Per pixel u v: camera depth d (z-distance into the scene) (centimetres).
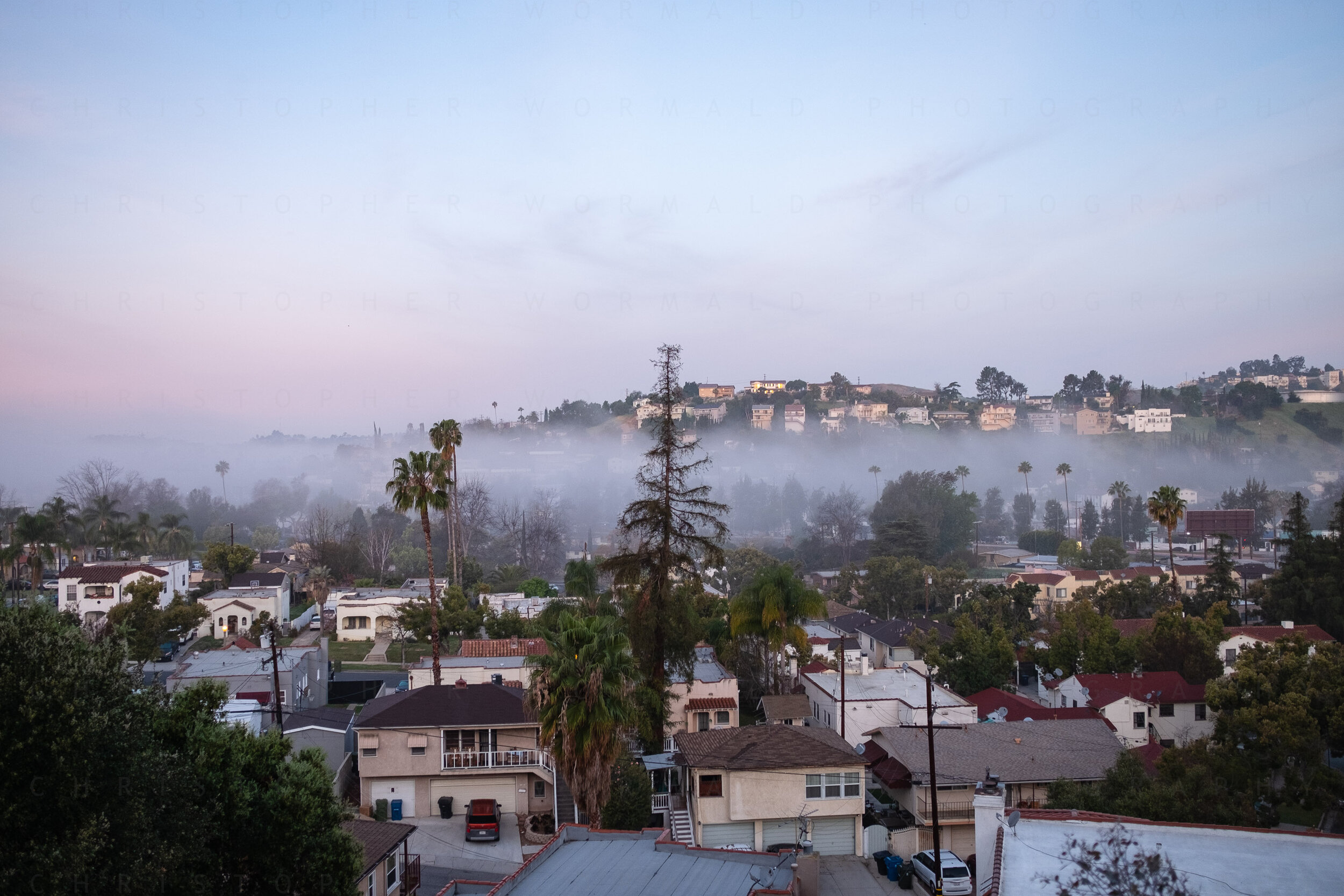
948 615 9350
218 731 1989
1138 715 5141
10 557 8744
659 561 4128
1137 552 17412
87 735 1497
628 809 3438
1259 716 3831
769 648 5591
